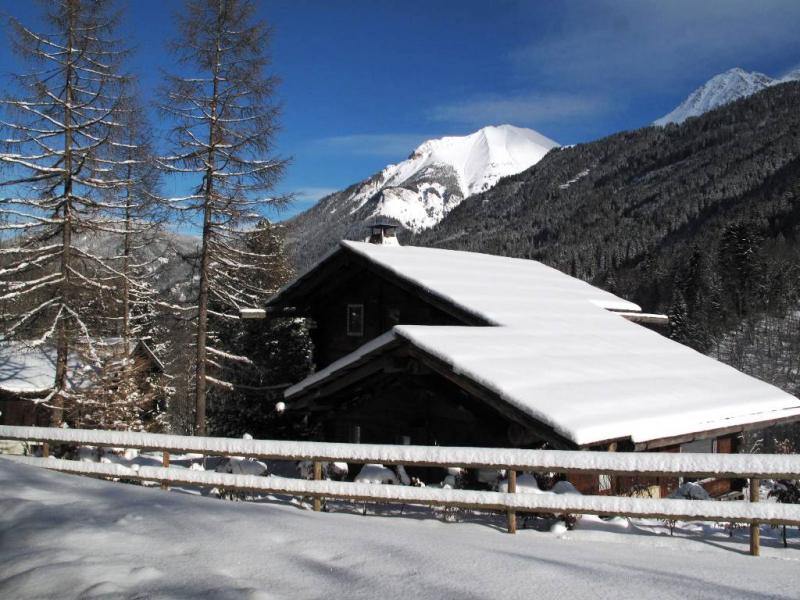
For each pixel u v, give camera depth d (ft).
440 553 19.10
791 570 19.48
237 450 29.14
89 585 15.39
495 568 17.76
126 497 25.25
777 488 33.55
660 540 23.49
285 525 21.59
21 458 35.81
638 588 16.56
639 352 46.47
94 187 61.52
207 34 65.92
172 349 98.58
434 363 35.45
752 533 21.98
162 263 81.30
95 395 66.33
